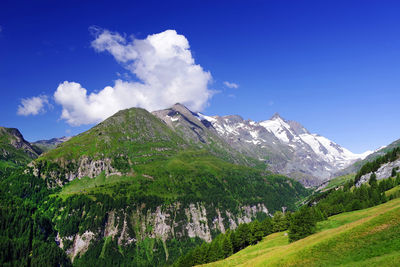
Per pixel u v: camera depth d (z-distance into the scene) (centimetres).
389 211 8650
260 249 13550
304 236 12150
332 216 16238
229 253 15138
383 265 6366
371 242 7594
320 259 7931
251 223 17838
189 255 15862
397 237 7300
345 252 7719
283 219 16775
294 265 8256
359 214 13425
